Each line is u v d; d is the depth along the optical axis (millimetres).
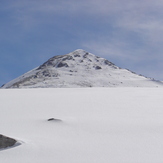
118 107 21469
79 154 9195
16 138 11016
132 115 17578
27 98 28969
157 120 15602
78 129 13516
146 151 9523
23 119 16406
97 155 9070
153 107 21109
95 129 13484
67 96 31031
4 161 8531
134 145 10383
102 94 33375
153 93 33969
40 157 8867
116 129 13398
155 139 11297
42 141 11031
